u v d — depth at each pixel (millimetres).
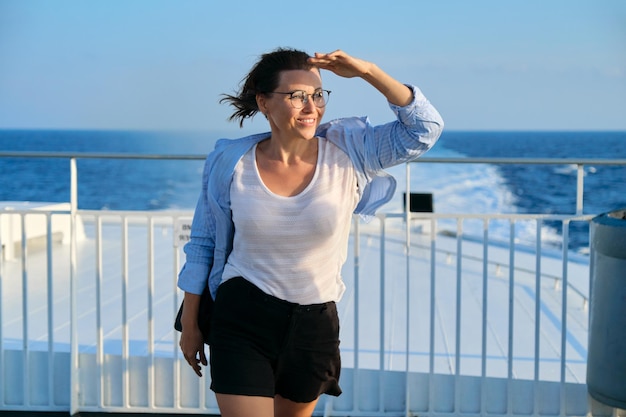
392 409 3865
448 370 3904
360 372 3879
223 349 2461
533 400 3777
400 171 37531
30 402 4031
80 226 7602
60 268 6305
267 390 2457
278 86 2379
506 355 4207
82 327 4613
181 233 3844
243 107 2637
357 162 2488
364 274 6434
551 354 4246
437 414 3803
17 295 5410
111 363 3971
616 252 3412
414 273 6543
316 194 2420
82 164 51375
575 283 6141
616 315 3469
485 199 28828
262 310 2453
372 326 4773
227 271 2525
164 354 4027
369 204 2645
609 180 43969
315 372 2564
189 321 2666
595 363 3574
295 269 2453
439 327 4797
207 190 2553
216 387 2469
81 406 3975
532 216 3684
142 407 3938
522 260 7312
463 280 6258
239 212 2434
